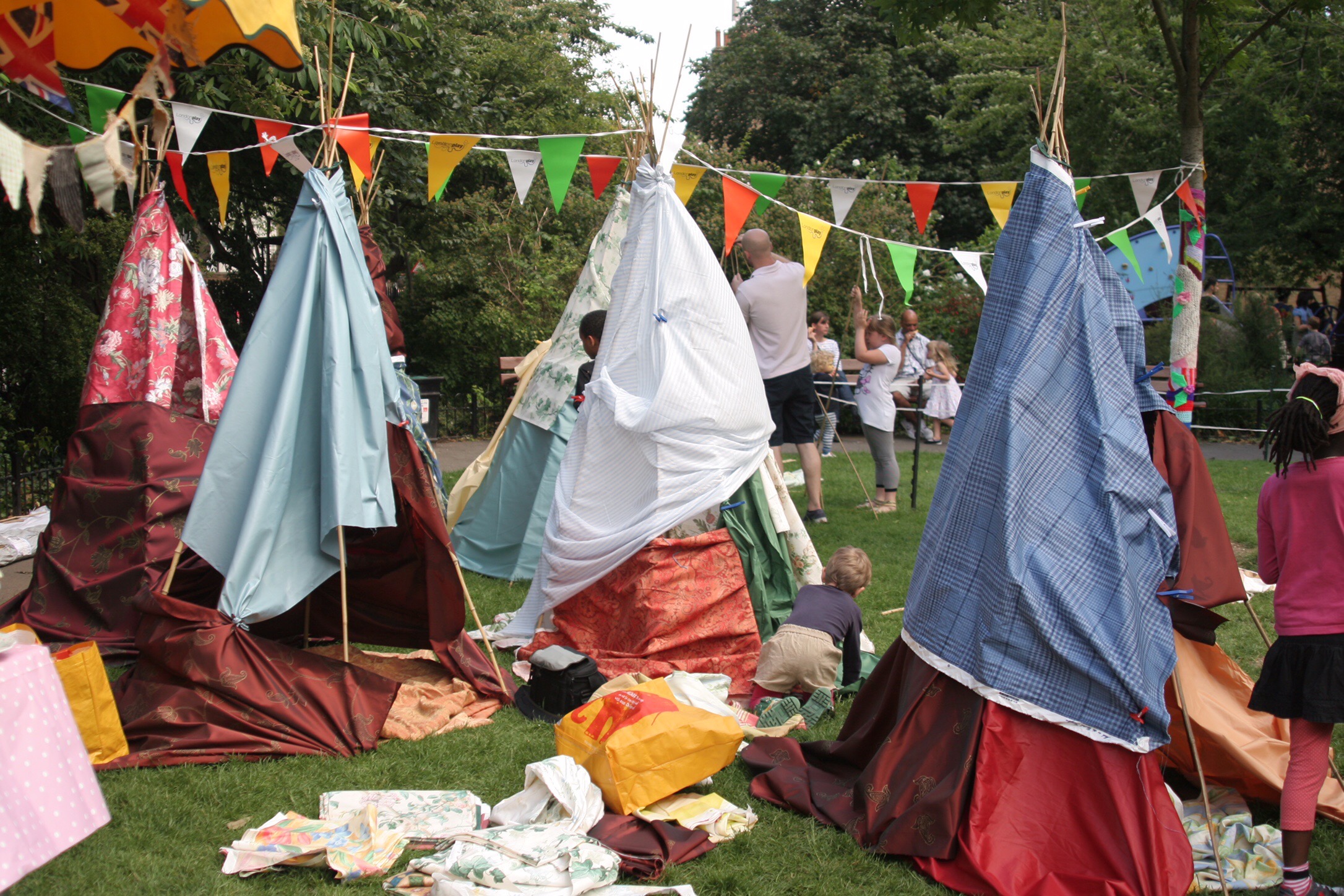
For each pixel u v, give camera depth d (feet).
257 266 51.96
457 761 13.37
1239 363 52.34
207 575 15.43
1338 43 43.88
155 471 18.13
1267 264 59.21
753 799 12.43
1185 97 23.35
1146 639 10.61
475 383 53.67
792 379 26.66
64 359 36.81
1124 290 11.64
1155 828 10.27
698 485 16.74
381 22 40.09
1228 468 38.45
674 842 10.94
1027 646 10.67
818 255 18.44
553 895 9.59
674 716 12.14
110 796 11.94
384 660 17.17
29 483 29.68
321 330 14.62
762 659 15.35
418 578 17.15
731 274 51.29
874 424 30.09
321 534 14.43
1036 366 11.09
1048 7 50.37
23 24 12.11
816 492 28.19
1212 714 12.11
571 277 51.85
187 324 19.57
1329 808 11.72
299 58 12.09
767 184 18.62
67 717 9.99
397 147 43.04
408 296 53.62
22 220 33.09
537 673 15.26
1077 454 10.91
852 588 15.66
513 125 57.31
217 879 10.29
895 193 55.62
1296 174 46.96
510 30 69.10
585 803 11.25
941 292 54.60
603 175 18.79
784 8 85.92
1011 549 10.75
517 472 23.15
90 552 18.06
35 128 27.68
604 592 17.11
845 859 10.91
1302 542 10.39
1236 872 10.80
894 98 77.20
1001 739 10.67
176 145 36.01
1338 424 10.33
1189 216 23.26
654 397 16.87
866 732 12.53
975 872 10.24
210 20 11.75
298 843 10.74
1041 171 11.61
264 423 14.39
